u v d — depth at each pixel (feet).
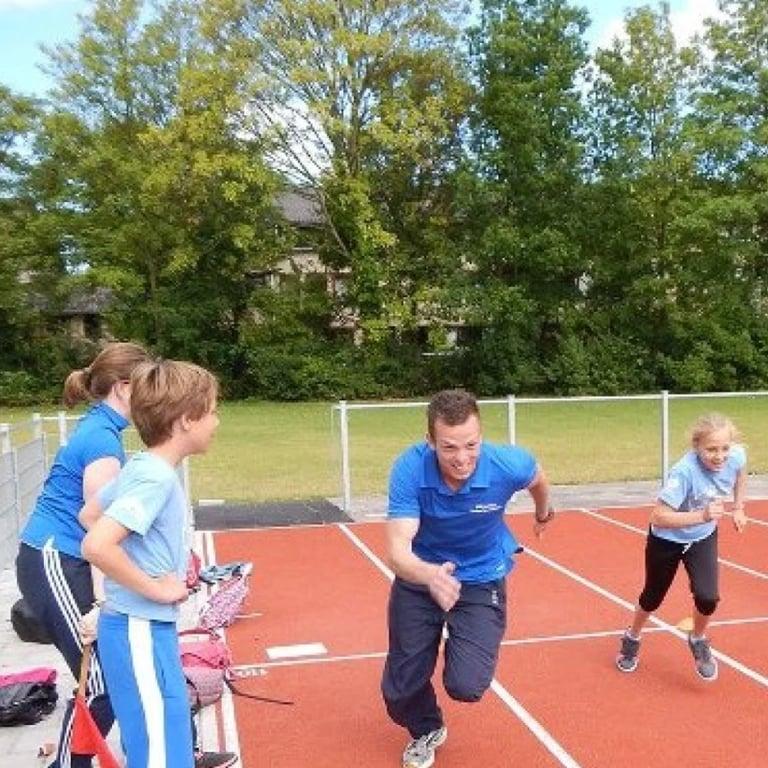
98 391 12.53
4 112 113.39
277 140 105.70
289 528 34.53
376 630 21.81
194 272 116.37
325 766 14.52
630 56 110.63
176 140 102.73
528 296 114.01
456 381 115.03
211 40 105.70
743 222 109.09
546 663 19.07
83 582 12.16
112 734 14.56
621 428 68.49
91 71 111.45
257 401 112.06
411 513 12.59
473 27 111.65
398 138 101.96
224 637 21.17
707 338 113.29
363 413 84.74
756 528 32.27
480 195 107.86
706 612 16.96
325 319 119.65
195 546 31.12
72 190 113.39
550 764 14.35
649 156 110.83
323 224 115.14
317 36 105.40
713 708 16.49
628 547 30.22
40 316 117.19
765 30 110.11
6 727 15.60
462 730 15.70
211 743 15.39
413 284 113.19
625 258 116.16
